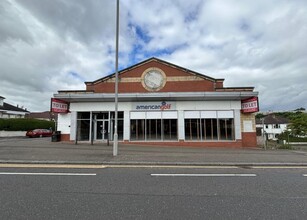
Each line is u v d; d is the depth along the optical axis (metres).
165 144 20.36
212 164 9.94
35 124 42.16
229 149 17.12
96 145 17.94
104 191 5.79
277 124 64.50
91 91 22.92
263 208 4.72
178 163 9.92
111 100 20.83
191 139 20.41
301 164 10.11
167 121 20.66
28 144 18.05
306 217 4.27
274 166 9.87
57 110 20.33
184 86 23.25
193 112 20.73
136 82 23.48
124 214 4.34
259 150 16.62
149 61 23.64
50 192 5.62
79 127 21.33
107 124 21.19
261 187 6.32
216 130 20.50
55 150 13.69
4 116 47.34
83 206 4.72
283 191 5.95
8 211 4.40
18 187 6.03
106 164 9.80
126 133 20.62
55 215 4.24
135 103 20.95
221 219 4.17
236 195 5.59
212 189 6.09
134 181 6.85
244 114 20.95
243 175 7.86
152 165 9.74
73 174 7.71
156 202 5.03
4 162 9.70
